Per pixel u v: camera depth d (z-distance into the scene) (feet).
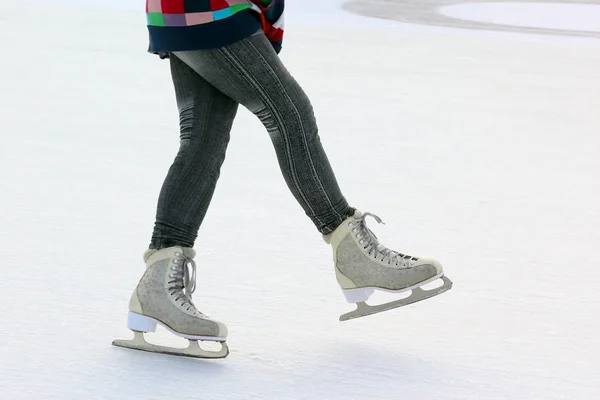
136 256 23.26
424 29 73.56
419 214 27.86
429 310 20.42
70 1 81.76
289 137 17.34
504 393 16.52
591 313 20.68
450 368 17.44
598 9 95.81
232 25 16.66
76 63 51.65
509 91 49.21
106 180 30.22
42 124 37.76
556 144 37.99
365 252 17.99
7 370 16.69
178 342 18.28
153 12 17.15
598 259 24.49
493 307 20.80
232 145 35.68
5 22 66.33
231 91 17.19
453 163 34.19
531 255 24.58
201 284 21.47
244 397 15.89
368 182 31.17
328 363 17.44
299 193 17.81
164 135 36.86
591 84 52.34
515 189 31.07
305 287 21.57
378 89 47.98
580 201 29.96
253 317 19.65
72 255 23.11
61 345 17.85
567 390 16.78
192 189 17.58
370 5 91.45
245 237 25.03
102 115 39.86
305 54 57.82
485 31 73.92
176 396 15.81
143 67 51.39
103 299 20.33
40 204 27.37
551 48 65.72
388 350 18.19
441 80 51.42
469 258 24.14
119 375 16.58
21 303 19.92
